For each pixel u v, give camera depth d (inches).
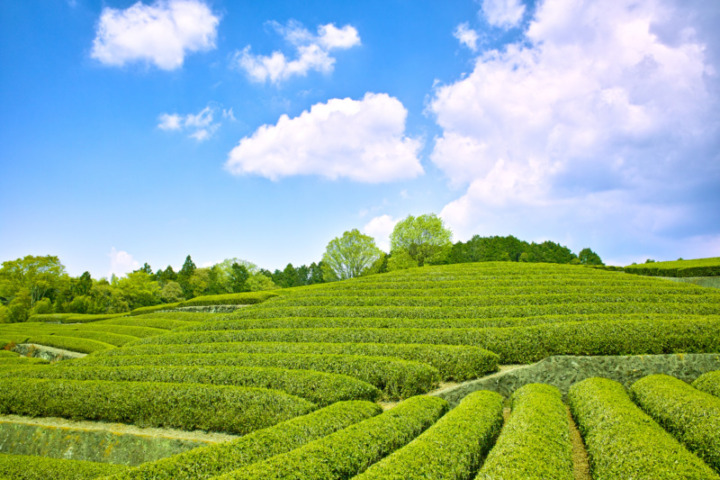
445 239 2482.8
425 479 236.7
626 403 371.9
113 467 383.9
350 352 612.1
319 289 1175.6
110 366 661.3
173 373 578.2
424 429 368.8
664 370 489.7
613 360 503.2
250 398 462.0
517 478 225.5
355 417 386.6
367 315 822.5
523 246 3346.5
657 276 1197.1
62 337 1157.7
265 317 911.0
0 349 1172.5
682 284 910.4
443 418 352.8
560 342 561.9
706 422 299.7
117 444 464.4
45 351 1104.2
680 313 667.4
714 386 410.0
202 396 478.9
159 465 290.0
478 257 2999.5
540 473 232.1
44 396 544.7
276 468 259.9
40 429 503.2
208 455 303.1
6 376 668.7
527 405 385.1
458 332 621.6
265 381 522.9
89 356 771.4
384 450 309.1
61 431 492.7
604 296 785.6
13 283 2564.0
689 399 346.0
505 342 583.5
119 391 513.3
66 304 2388.0
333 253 2709.2
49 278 2677.2
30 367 714.2
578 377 502.6
